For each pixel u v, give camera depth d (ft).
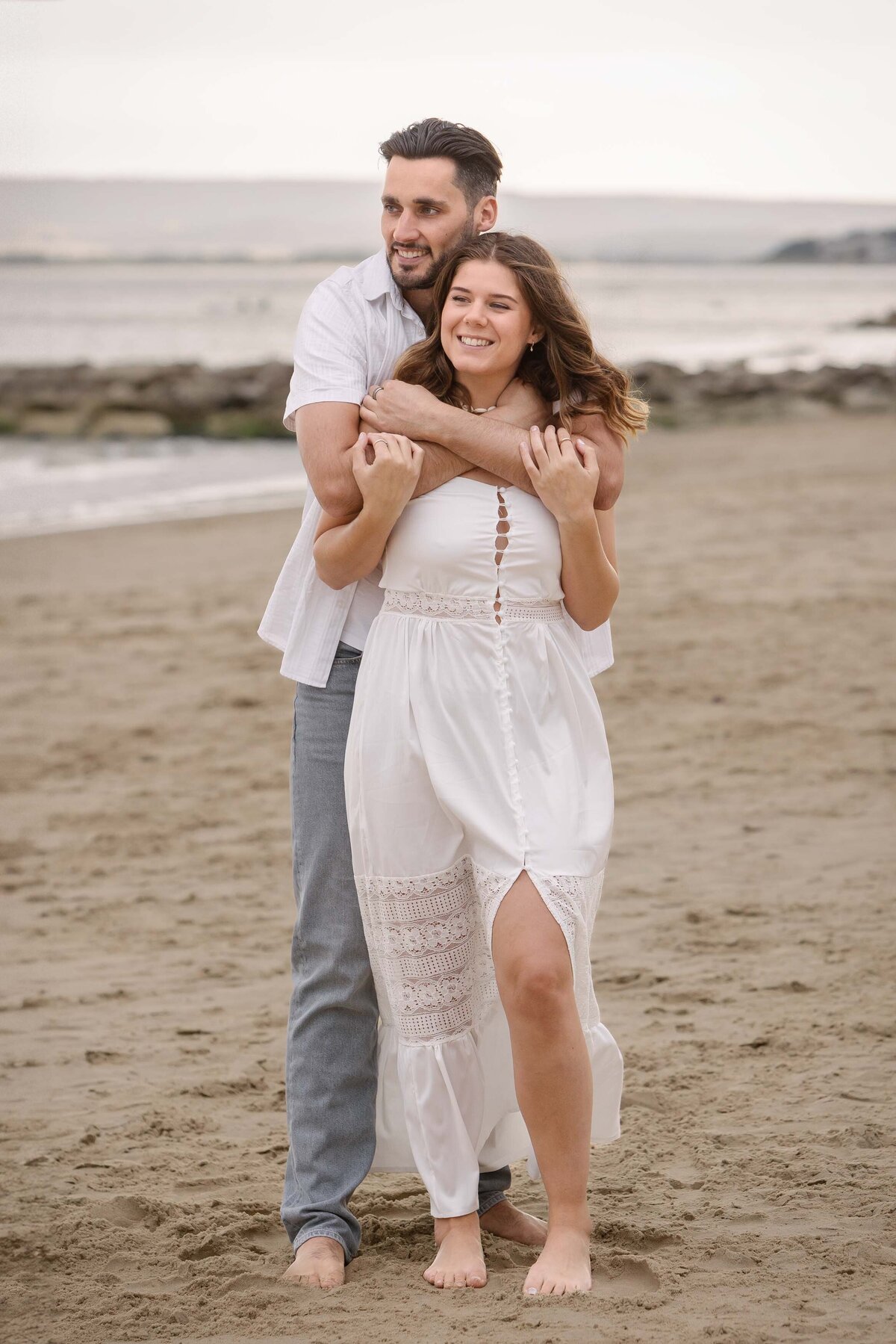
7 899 22.18
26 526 66.39
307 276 463.42
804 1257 10.78
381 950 11.14
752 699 31.30
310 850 11.51
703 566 47.26
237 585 48.49
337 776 11.48
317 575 11.39
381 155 11.88
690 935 19.13
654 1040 15.89
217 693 34.53
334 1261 11.02
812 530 53.78
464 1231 10.93
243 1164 13.55
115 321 272.10
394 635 11.03
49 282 381.81
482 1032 11.37
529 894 10.43
